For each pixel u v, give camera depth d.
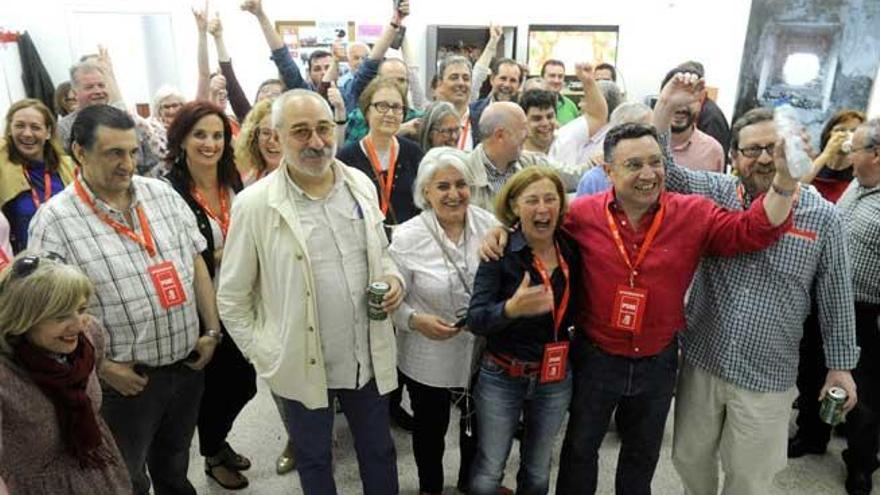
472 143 3.61
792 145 1.47
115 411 1.75
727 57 5.25
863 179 2.28
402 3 3.56
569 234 1.83
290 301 1.72
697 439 1.97
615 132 1.71
